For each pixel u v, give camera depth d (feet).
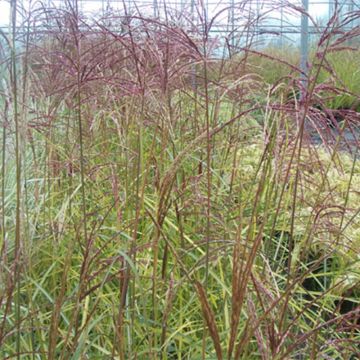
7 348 5.17
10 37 4.92
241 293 4.08
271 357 4.52
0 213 6.50
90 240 5.11
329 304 7.48
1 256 4.95
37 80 7.95
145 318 5.12
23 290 6.43
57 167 8.14
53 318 4.58
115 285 6.97
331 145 7.24
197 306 6.28
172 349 6.28
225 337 5.74
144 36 6.94
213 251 5.18
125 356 5.39
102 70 7.30
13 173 8.84
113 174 6.69
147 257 6.37
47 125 7.61
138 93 6.23
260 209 7.71
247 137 9.98
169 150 7.91
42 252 7.06
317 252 8.11
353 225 9.04
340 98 16.97
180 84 8.15
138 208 5.32
